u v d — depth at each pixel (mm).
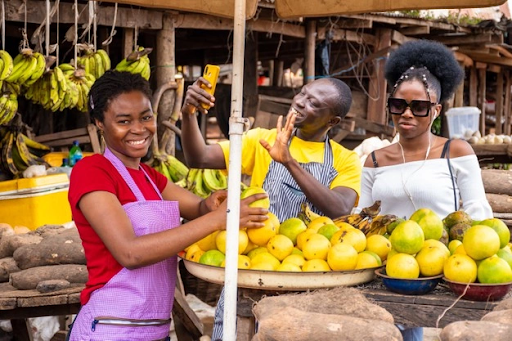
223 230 2398
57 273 3412
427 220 2480
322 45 8227
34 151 6109
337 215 3115
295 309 2029
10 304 3199
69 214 5105
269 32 7652
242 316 2359
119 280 2346
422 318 2213
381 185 3252
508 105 14938
